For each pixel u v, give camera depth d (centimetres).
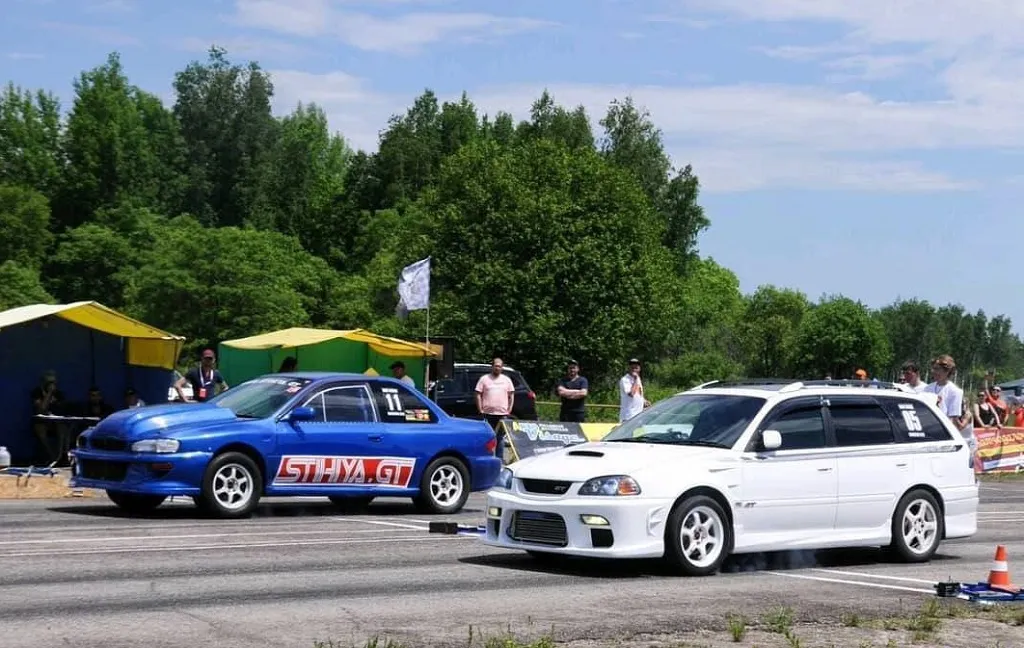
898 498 1317
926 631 907
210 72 12688
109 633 824
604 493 1141
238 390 1748
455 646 809
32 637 805
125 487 1580
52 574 1085
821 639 862
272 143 12744
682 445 1230
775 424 1251
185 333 8581
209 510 1605
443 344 3130
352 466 1695
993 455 3009
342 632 849
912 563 1326
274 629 854
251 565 1178
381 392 1756
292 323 8788
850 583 1159
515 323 7731
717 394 1300
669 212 11156
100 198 10381
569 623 907
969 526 1372
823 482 1259
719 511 1188
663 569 1194
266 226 11938
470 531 1475
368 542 1390
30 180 10325
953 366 2044
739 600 1033
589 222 8025
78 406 2417
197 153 12375
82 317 2416
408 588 1062
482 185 8156
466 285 7950
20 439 2403
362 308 9238
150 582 1053
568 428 2508
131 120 10756
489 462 1822
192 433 1595
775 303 11931
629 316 7906
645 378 10006
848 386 1327
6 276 8638
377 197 11756
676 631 882
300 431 1662
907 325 12825
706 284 13750
